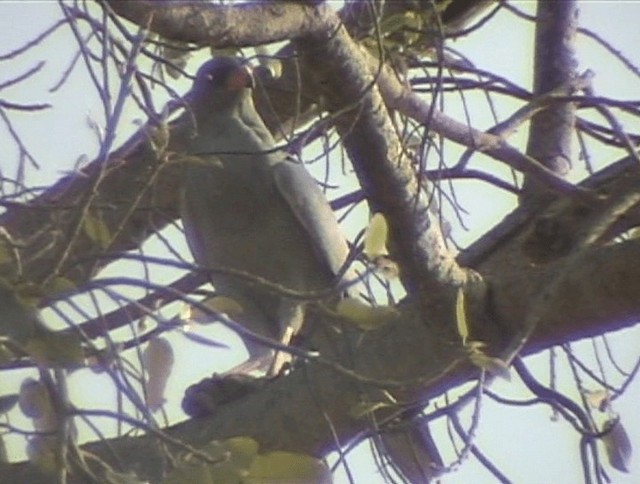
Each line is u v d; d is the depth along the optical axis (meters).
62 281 6.27
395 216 7.45
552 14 9.76
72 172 6.89
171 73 8.11
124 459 6.86
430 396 7.56
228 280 9.39
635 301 7.18
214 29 6.76
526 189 8.72
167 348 6.79
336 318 6.82
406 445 8.15
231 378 8.07
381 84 7.99
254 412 7.66
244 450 6.55
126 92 6.39
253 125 10.57
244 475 6.52
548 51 9.71
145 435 6.91
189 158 6.95
